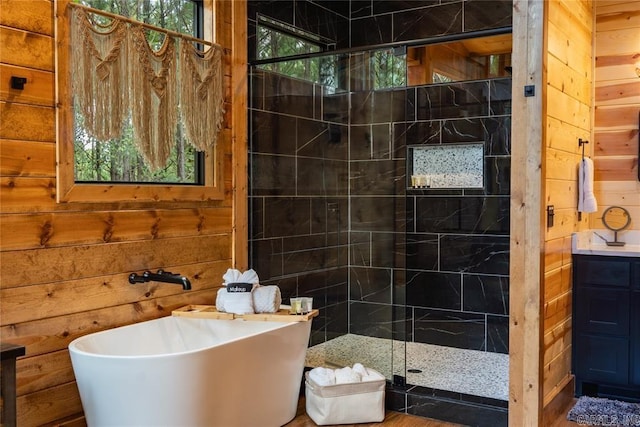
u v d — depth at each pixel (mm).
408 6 4684
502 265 4469
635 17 3977
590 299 3619
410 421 3273
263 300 3217
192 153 3359
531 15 2863
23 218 2438
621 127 4043
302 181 4199
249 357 2814
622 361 3543
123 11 2941
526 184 2896
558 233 3326
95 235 2740
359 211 4508
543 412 3014
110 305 2820
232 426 2771
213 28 3379
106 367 2404
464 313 4637
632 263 3498
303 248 4195
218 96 3383
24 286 2449
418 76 4723
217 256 3467
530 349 2898
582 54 3787
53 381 2572
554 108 3162
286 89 4051
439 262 4730
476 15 4398
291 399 3193
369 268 4410
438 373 3924
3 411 1935
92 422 2520
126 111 2812
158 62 2984
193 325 3131
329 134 4445
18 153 2414
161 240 3090
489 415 3148
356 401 3197
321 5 4582
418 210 4805
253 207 3791
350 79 4492
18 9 2400
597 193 4113
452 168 4645
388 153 4422
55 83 2537
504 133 4402
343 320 4441
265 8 3975
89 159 2777
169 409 2486
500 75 4371
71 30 2588
